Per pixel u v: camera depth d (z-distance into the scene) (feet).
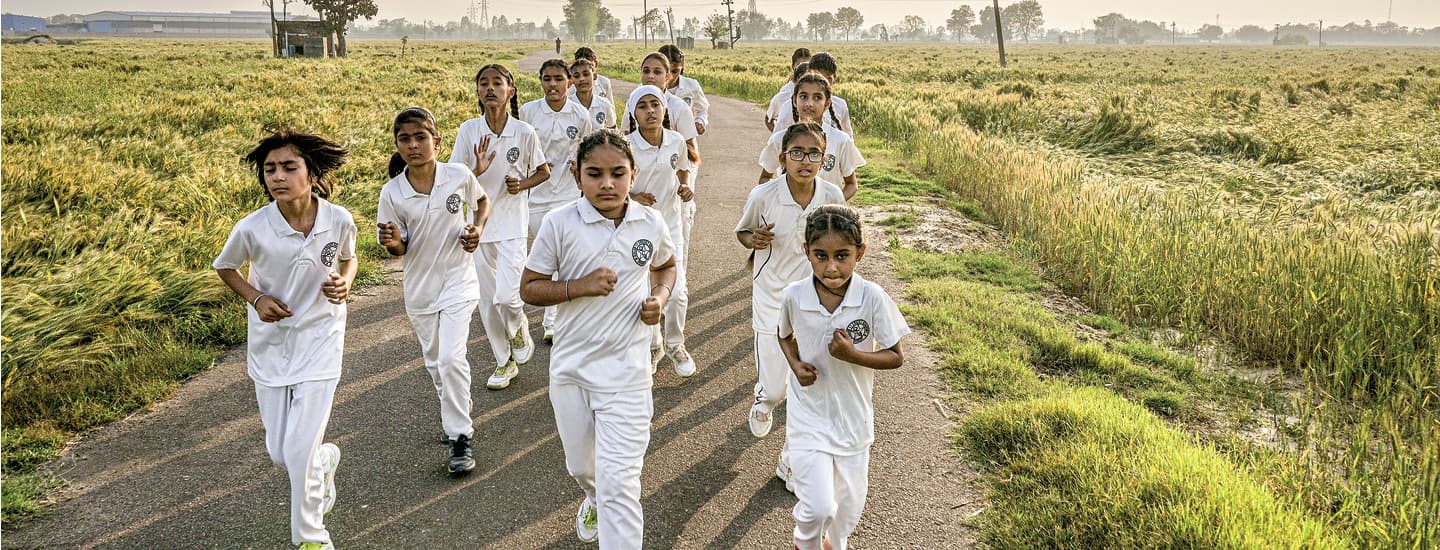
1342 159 45.80
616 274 10.46
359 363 18.16
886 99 68.54
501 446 14.47
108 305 19.03
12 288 18.57
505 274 16.67
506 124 17.25
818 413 10.18
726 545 11.62
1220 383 17.42
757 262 14.11
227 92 73.05
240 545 11.51
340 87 80.53
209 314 20.15
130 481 13.10
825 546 10.48
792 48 341.82
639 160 17.75
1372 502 12.16
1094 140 56.29
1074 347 18.33
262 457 13.96
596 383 10.36
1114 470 12.30
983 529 11.82
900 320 10.10
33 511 12.12
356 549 11.44
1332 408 15.69
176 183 31.58
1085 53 291.17
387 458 13.99
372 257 26.11
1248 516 11.05
